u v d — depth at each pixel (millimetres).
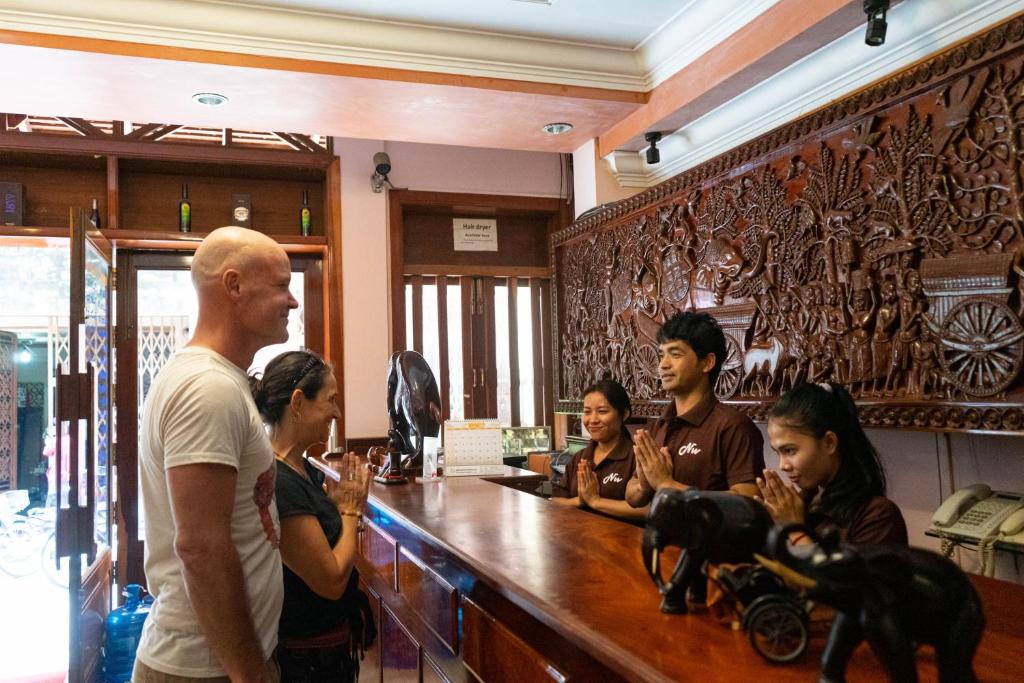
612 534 1710
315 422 1929
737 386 3240
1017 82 2164
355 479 1918
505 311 5551
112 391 4316
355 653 1939
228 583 1353
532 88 3830
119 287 4887
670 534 1087
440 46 3680
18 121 4480
